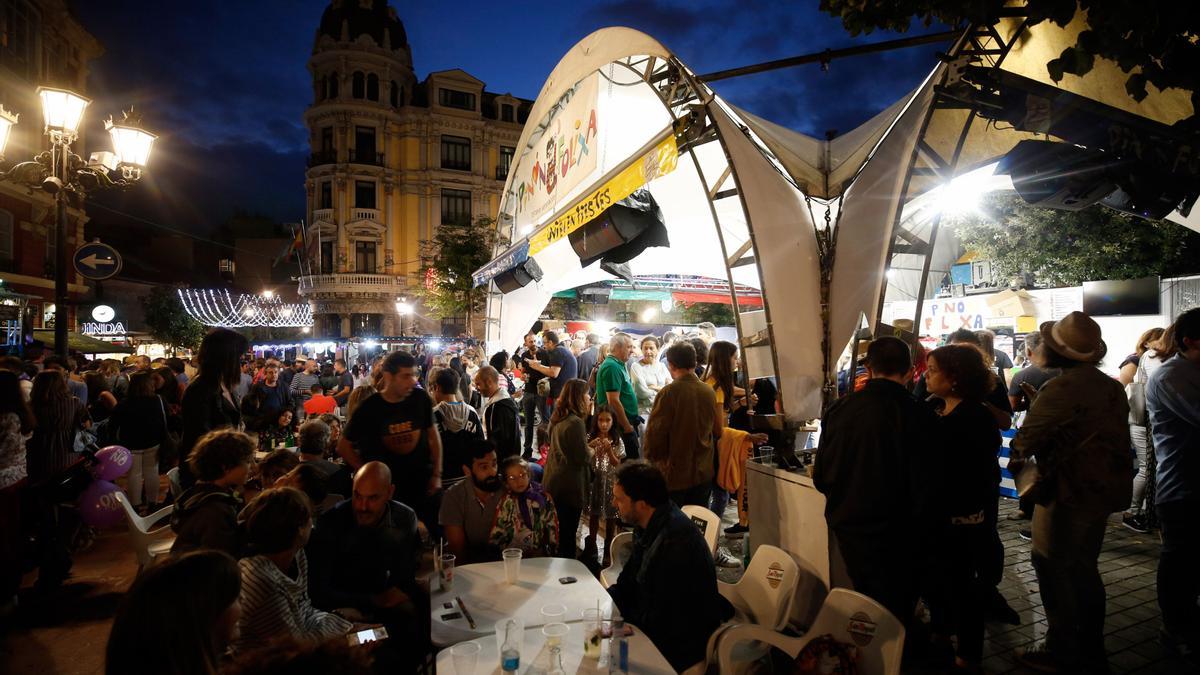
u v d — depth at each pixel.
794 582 2.89
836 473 2.95
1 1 15.27
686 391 4.36
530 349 9.49
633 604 3.08
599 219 5.41
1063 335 3.13
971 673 3.08
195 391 4.20
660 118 5.38
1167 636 3.36
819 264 4.08
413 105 38.69
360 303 36.38
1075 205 3.61
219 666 1.52
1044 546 3.18
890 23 3.27
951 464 3.11
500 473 4.12
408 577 3.41
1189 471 3.24
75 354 11.88
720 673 2.55
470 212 38.25
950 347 3.21
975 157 4.70
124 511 4.35
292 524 2.56
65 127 6.06
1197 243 10.54
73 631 4.05
